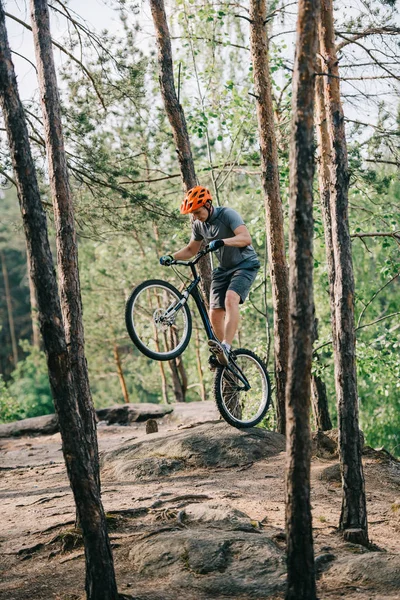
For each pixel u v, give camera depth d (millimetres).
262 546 5555
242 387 8594
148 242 22453
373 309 20734
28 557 6168
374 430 21578
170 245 21016
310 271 4594
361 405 21906
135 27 11195
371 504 7566
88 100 11539
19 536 6660
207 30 14508
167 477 8406
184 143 10023
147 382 30125
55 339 4871
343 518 6289
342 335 6480
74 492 4930
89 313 26016
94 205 11953
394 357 14477
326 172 10422
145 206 12242
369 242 20438
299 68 4621
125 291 24953
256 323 23344
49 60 6930
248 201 19250
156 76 11688
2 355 48625
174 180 18672
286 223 14969
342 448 6332
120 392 34719
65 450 4930
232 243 7160
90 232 12500
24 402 28312
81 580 5586
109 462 9312
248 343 23250
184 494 7457
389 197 16719
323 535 6281
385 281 20906
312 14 4625
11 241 42656
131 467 8688
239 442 8852
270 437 9117
